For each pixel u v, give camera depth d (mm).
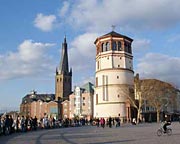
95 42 96812
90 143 22875
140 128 50531
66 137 30062
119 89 88250
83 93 161500
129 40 94000
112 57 90062
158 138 27000
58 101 186875
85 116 150250
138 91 90562
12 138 29000
